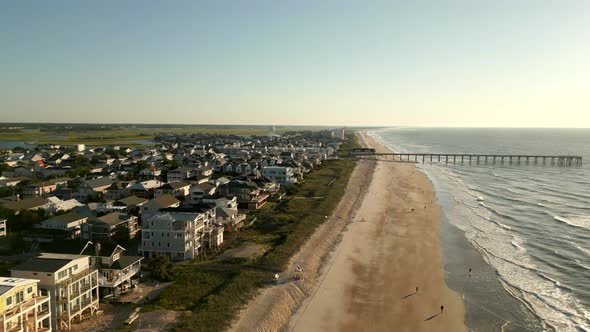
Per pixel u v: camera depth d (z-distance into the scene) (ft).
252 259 227.40
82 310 161.48
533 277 218.79
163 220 230.89
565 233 297.33
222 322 159.43
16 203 307.17
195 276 203.92
